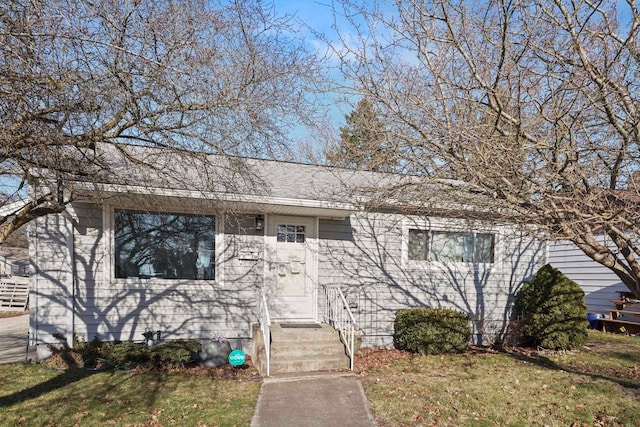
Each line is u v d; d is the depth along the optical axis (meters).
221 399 5.26
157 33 4.18
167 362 6.61
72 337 6.77
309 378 6.19
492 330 9.51
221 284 7.68
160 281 7.33
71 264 6.80
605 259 4.62
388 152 5.32
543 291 8.92
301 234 8.41
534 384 6.05
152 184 5.86
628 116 4.06
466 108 4.71
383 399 5.34
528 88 4.27
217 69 4.60
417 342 8.05
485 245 9.72
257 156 5.70
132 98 4.32
